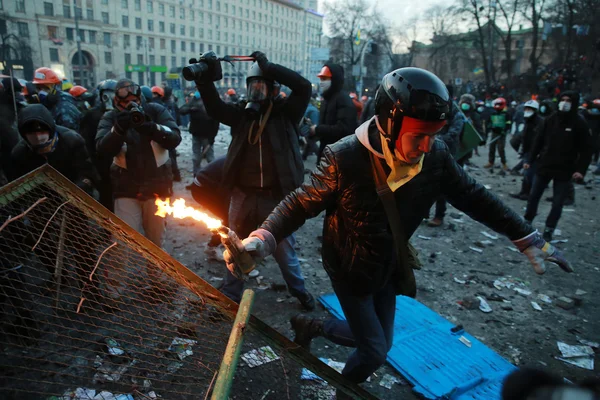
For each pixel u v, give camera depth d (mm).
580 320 3627
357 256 1868
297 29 106375
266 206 3316
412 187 1779
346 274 1922
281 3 98750
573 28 35219
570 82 24578
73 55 62312
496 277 4438
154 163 3379
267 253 1705
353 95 12867
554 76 33625
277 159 3195
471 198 1923
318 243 5195
